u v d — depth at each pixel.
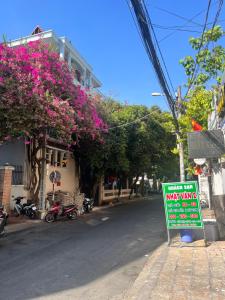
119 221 16.14
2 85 12.62
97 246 10.09
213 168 13.12
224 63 12.44
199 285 5.76
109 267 7.67
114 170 27.77
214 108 15.17
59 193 20.25
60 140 17.47
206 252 8.30
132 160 28.36
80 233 12.64
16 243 10.66
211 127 17.00
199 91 14.40
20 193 18.48
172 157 37.03
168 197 9.52
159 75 8.95
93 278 6.79
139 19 6.37
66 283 6.46
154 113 29.30
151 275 6.56
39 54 15.66
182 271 6.70
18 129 13.16
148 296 5.34
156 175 49.69
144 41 7.09
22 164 19.19
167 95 11.41
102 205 27.53
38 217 16.72
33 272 7.24
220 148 11.15
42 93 13.52
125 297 5.61
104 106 23.28
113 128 22.88
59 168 23.28
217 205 10.02
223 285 5.71
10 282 6.54
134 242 10.67
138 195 40.94
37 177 19.36
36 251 9.42
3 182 16.08
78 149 23.67
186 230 9.66
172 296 5.29
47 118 13.48
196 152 11.31
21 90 12.78
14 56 14.09
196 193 9.28
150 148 28.39
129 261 8.23
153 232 12.61
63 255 8.90
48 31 26.16
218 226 9.93
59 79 16.30
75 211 17.34
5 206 16.09
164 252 8.64
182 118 15.61
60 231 13.16
